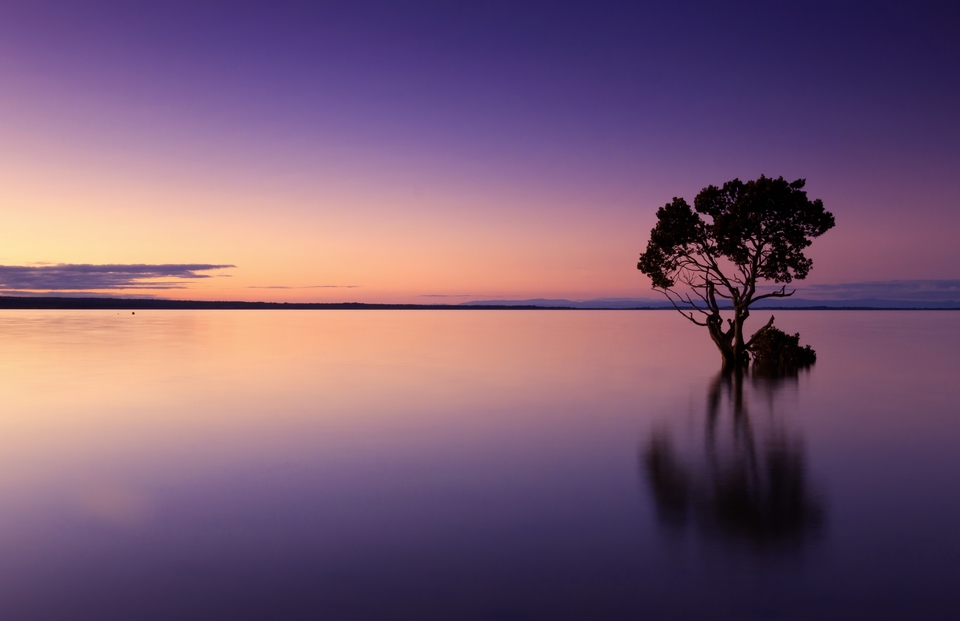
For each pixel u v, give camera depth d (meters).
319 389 21.44
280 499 9.38
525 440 13.49
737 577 6.62
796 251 28.70
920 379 24.41
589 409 17.50
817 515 8.56
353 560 7.11
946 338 52.66
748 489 9.80
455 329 71.31
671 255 30.62
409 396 19.91
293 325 80.31
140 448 12.73
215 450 12.56
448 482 10.25
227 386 22.11
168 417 16.19
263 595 6.24
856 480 10.30
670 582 6.50
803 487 9.91
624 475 10.64
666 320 119.19
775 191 27.70
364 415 16.53
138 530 8.08
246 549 7.43
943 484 10.05
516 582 6.52
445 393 20.58
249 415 16.47
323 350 38.81
